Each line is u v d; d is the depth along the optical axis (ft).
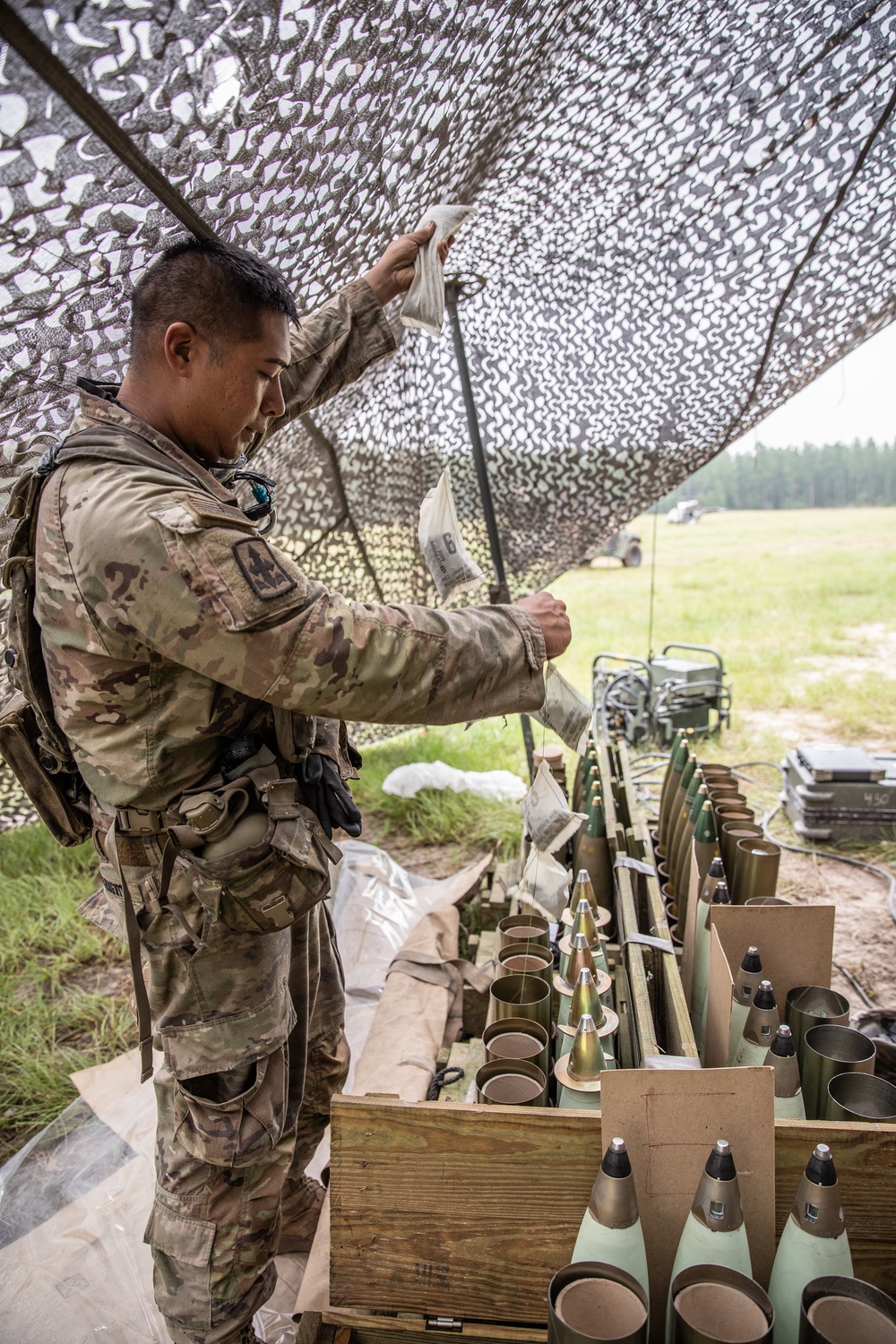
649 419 9.81
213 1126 4.55
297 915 4.38
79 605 3.89
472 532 10.69
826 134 7.27
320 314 5.91
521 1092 4.85
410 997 7.87
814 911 5.87
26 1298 6.09
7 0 2.66
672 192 7.75
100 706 4.07
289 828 4.29
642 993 5.77
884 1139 4.03
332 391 6.10
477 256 8.36
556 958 6.79
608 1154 3.77
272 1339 5.64
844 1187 4.05
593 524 10.59
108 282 4.43
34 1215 6.84
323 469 9.23
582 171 7.38
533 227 8.05
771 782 17.06
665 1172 4.03
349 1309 4.36
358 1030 8.82
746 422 9.80
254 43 3.43
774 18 6.00
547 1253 4.18
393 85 4.47
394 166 5.37
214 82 3.53
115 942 11.96
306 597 3.83
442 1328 4.23
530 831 6.06
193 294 4.05
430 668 3.95
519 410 9.79
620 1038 6.24
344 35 3.77
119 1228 6.61
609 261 8.54
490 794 15.07
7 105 3.06
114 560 3.72
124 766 4.17
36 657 4.29
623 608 40.22
